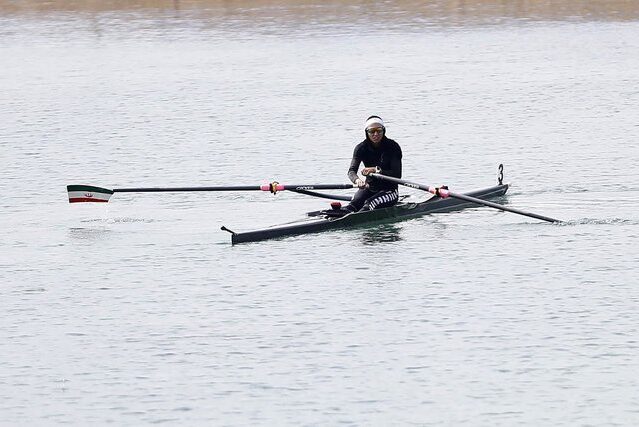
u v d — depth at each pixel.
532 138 130.00
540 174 111.38
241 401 60.28
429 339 68.06
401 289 77.38
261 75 185.25
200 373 63.91
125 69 195.75
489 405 59.16
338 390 61.28
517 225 93.25
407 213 96.50
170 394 61.31
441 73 182.62
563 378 62.16
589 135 130.75
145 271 83.06
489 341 67.56
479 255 84.88
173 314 73.69
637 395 59.94
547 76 176.75
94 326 71.88
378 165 94.25
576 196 102.12
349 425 57.31
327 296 76.25
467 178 110.88
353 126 140.25
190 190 94.44
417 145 128.00
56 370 64.88
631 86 165.00
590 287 76.88
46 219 99.12
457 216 96.50
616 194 102.38
